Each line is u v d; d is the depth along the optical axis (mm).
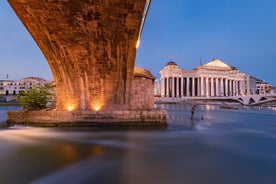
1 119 30625
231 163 9812
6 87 120688
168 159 10422
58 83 20422
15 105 81000
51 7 14266
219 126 23969
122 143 13906
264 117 37719
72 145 13297
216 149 12500
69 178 8031
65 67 19297
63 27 16078
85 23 15711
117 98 20297
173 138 15602
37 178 8047
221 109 64500
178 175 8297
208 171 8750
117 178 8008
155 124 19906
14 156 10836
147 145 13430
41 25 16031
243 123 27750
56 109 20453
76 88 19812
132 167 9211
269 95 75062
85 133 16938
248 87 166250
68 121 19000
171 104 101625
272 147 13078
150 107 25859
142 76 24375
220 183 7566
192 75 146000
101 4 14141
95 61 18812
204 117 36188
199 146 13242
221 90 149875
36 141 14375
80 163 9742
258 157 10828
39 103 23109
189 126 22547
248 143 14242
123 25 16188
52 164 9586
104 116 19172
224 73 151625
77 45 17641
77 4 14031
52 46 18031
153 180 7812
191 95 149375
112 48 18078
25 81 118812
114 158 10539
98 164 9609
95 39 17156
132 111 19625
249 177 8125
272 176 8242
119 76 20047
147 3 17344
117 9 14664
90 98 19859
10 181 7762
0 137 15555
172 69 141625
